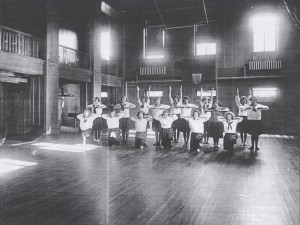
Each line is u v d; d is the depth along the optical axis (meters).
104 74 15.45
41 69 11.39
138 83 17.06
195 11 15.75
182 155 7.61
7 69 9.62
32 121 11.75
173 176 5.41
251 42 14.64
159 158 7.20
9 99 12.05
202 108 9.20
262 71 14.23
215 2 15.11
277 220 3.34
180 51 16.20
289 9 13.92
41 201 4.01
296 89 13.82
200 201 4.01
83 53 14.09
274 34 14.30
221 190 4.53
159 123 9.28
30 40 11.20
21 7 11.74
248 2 14.60
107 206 3.82
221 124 8.31
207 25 15.55
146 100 9.90
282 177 5.34
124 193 4.38
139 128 8.85
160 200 4.06
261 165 6.39
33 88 11.70
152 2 15.52
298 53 13.82
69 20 14.22
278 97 14.09
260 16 14.51
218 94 15.09
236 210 3.66
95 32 14.59
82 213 3.57
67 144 9.62
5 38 10.90
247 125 8.47
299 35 13.81
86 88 14.54
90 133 12.63
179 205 3.86
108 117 9.27
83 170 5.89
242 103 9.75
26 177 5.33
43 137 11.20
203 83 15.38
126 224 3.24
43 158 7.20
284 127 13.96
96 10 14.50
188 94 15.64
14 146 9.20
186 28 16.06
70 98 17.88
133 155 7.60
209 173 5.65
